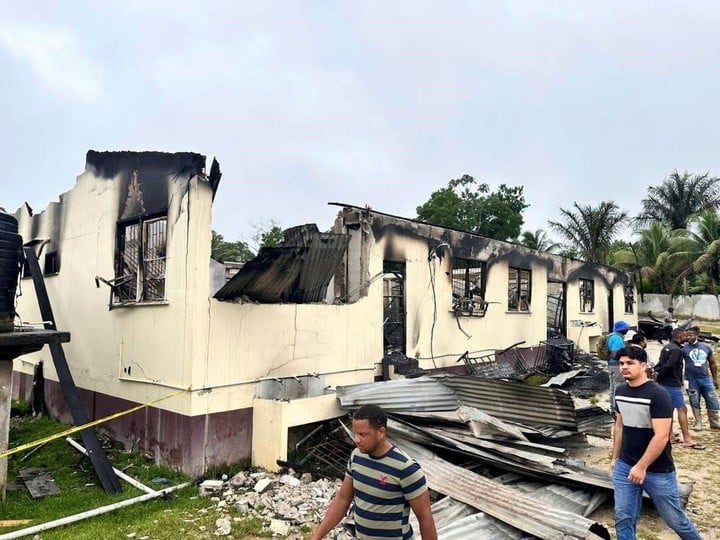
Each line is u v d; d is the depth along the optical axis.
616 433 4.22
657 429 3.70
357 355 8.80
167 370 6.73
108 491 5.92
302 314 7.81
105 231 8.38
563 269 16.62
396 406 7.04
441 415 6.71
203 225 6.55
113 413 7.83
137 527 4.97
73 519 5.06
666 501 3.75
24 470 6.84
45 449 7.69
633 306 22.72
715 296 28.83
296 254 6.42
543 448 6.29
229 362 6.72
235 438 6.71
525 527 4.55
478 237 12.42
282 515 5.18
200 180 6.55
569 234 33.41
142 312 7.30
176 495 5.86
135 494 5.80
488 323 12.66
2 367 5.61
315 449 6.85
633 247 32.66
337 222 9.46
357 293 9.11
